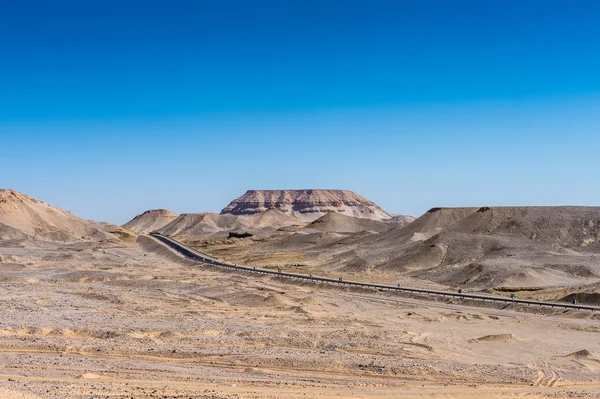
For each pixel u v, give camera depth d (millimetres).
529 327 74062
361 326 71500
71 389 32688
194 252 198625
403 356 53500
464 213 198500
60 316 69188
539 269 114812
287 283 121688
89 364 42219
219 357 48031
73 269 138625
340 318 76750
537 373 46094
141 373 39750
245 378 39719
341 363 45969
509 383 42062
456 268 127562
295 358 47188
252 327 65688
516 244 144625
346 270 148000
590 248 145750
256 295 94250
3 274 120500
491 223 167750
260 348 53312
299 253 190125
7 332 56969
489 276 113125
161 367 42375
